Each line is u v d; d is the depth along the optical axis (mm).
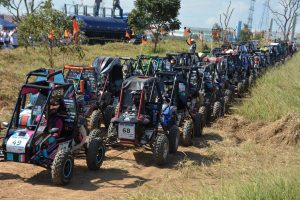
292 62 31219
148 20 39594
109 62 12789
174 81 10516
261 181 6504
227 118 13445
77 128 8359
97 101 11664
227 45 25969
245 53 22031
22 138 7293
